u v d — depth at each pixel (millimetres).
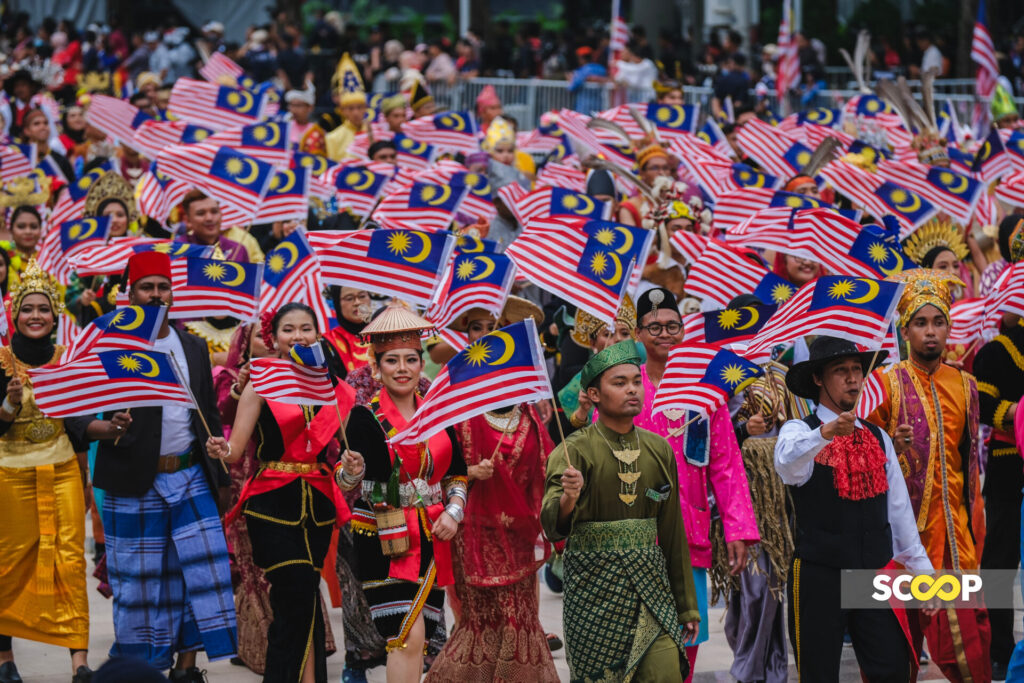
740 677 12734
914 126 23422
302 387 11391
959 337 15789
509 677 11266
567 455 10195
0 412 12117
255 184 18625
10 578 12375
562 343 15422
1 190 20547
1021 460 13281
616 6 37812
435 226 18312
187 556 12352
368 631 12383
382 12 56594
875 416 12008
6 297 16141
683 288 17281
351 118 27312
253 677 13289
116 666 5918
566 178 23156
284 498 11688
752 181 22016
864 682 10891
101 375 11727
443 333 14391
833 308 11484
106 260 16172
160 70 42719
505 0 59531
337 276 12391
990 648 13227
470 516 11359
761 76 42812
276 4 55312
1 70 38344
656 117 24828
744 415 12758
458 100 39844
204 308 13445
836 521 10664
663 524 10703
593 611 10422
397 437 10844
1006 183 19016
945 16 50219
